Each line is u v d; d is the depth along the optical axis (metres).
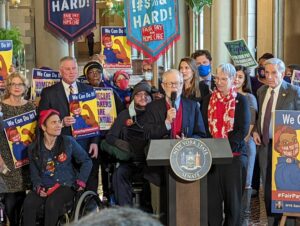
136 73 18.27
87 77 7.27
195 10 17.39
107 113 6.82
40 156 5.78
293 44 15.26
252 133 6.36
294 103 6.00
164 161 4.95
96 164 6.57
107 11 27.16
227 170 5.70
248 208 7.07
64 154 5.82
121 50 8.51
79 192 5.55
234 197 5.73
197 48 20.06
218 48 17.14
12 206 6.21
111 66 8.52
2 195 6.20
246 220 6.85
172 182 5.05
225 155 5.05
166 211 5.25
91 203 5.27
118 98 6.95
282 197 5.61
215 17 17.06
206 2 17.12
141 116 6.19
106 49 8.51
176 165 4.93
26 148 6.10
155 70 7.26
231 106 5.78
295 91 6.02
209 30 18.48
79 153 5.90
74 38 7.80
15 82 6.14
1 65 7.20
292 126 5.55
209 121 5.86
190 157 4.95
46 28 7.82
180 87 5.55
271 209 5.73
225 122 5.77
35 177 5.79
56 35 7.88
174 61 21.44
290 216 5.84
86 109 6.39
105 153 6.61
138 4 7.16
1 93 6.95
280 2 15.31
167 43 7.18
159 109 5.60
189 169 4.94
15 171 6.12
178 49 21.12
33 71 7.31
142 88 6.18
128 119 6.20
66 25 7.79
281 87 6.07
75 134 6.34
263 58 9.38
